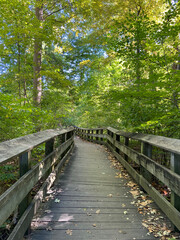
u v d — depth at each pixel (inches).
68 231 85.9
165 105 146.2
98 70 395.9
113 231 87.0
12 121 145.3
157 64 158.2
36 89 299.3
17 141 75.4
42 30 251.6
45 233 84.0
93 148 364.2
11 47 261.7
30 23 240.5
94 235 83.6
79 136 865.5
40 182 159.8
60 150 167.2
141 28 152.9
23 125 159.6
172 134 146.4
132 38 162.7
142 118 162.7
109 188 143.4
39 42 272.7
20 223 70.2
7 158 54.6
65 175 172.6
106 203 116.9
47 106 317.1
